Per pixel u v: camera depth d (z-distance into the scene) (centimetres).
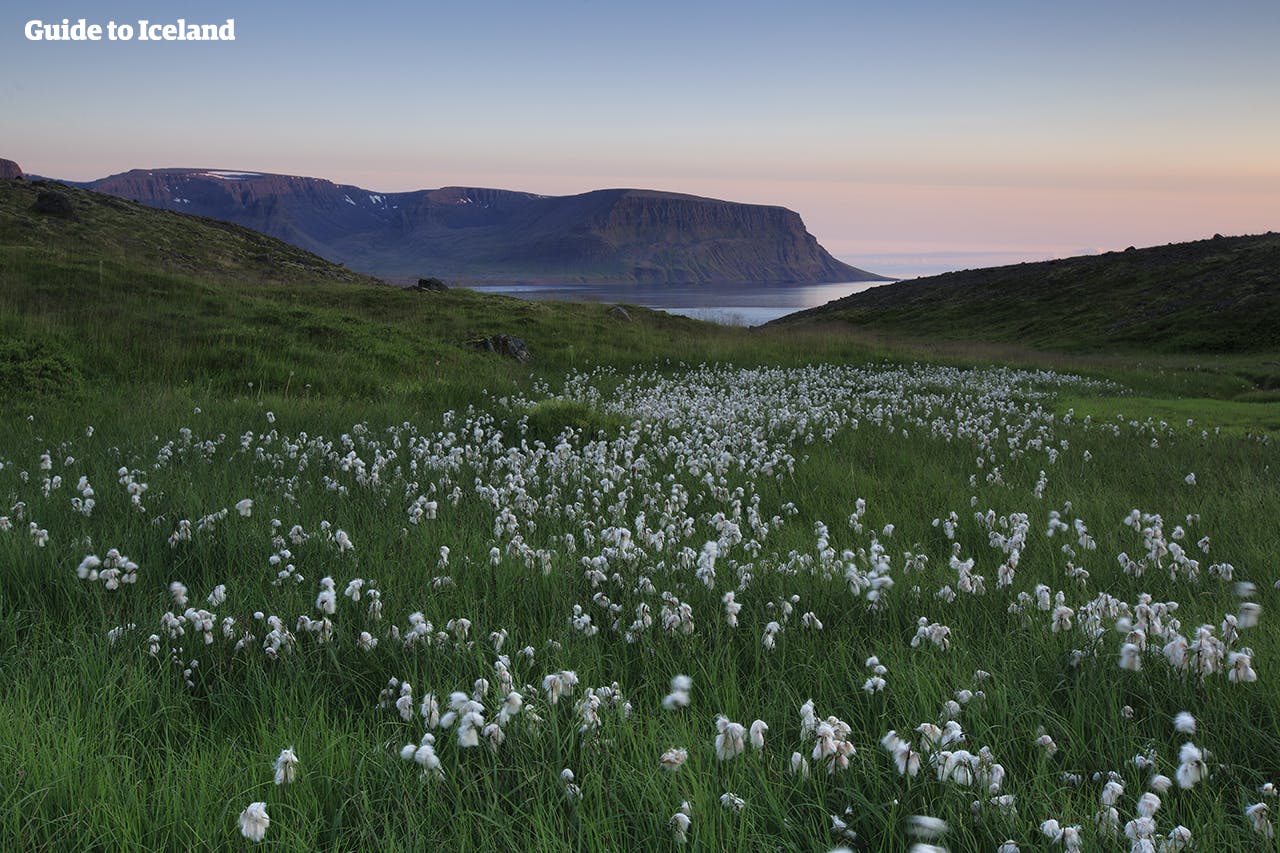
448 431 1420
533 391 2103
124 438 1163
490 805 353
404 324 3095
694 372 2855
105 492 838
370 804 360
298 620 502
